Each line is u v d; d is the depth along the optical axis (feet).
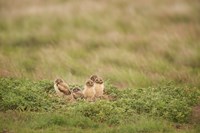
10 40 345.72
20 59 269.23
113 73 243.40
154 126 163.32
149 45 318.04
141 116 173.06
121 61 274.57
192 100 190.08
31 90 189.06
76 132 158.92
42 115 169.99
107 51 296.92
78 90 194.90
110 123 169.27
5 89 187.83
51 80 213.46
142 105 181.27
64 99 187.01
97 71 250.37
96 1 464.65
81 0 471.62
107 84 208.74
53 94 193.67
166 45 311.27
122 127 162.91
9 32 370.94
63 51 297.33
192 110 182.29
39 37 348.59
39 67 254.47
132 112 176.76
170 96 192.34
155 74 245.24
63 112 174.40
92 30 372.99
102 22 386.93
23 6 456.86
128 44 322.96
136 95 193.67
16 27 391.45
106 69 253.03
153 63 266.36
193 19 401.29
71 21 395.75
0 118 167.43
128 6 444.55
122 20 394.32
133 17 404.36
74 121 166.09
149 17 405.80
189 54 291.38
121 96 194.39
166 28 365.40
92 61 274.57
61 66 259.39
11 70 232.32
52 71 246.88
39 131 157.99
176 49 307.99
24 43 341.62
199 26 368.48
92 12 421.18
